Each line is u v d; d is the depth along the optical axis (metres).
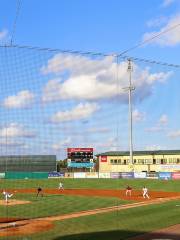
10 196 49.88
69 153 101.38
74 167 100.56
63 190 65.50
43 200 48.22
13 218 33.19
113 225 27.45
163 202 44.44
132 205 41.88
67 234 24.52
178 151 105.06
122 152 110.38
